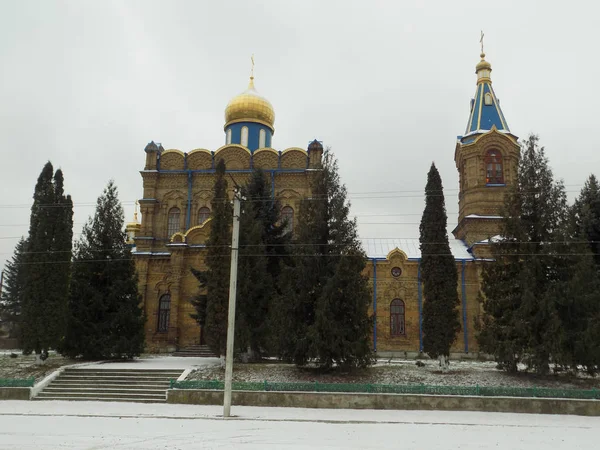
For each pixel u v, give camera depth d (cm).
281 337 2842
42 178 3425
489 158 5069
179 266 4572
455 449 1580
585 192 3656
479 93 5409
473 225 4900
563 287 2697
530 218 2986
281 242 3719
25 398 2625
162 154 5188
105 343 3462
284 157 5091
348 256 2883
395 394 2466
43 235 3303
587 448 1623
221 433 1783
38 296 3222
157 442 1609
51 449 1495
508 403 2406
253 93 5709
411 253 4797
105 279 3656
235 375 2842
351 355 2775
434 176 3216
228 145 5128
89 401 2567
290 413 2302
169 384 2759
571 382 2723
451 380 2761
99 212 3741
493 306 2912
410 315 4534
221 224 3234
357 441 1675
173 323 4469
